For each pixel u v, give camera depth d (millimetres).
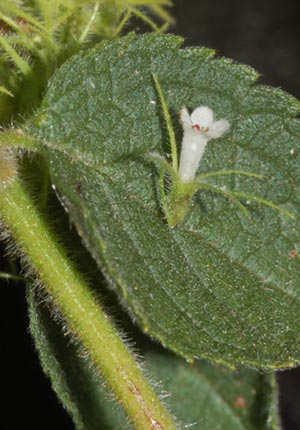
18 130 79
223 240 84
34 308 81
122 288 73
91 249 74
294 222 85
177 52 82
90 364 87
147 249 80
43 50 84
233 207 84
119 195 81
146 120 83
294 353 80
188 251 82
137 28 94
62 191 75
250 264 84
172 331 78
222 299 81
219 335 79
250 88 84
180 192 79
